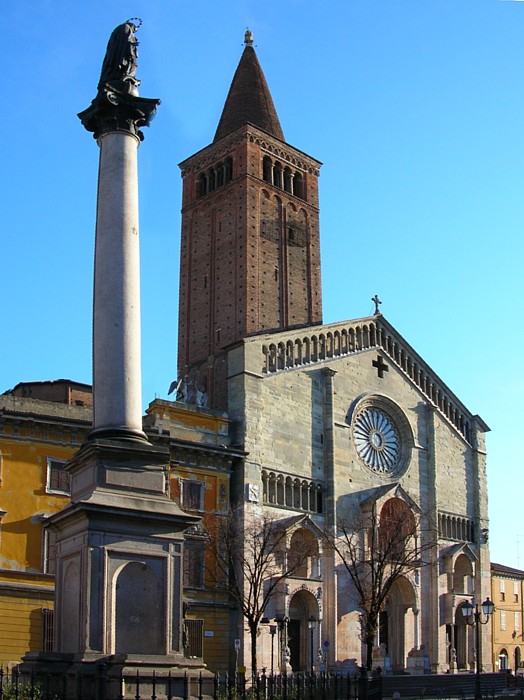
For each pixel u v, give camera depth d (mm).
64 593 32250
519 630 118125
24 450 66625
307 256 106312
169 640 31266
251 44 117250
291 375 86125
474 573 100250
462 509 101188
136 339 33875
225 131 111125
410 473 96125
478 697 58906
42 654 31250
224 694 31312
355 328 94875
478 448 105000
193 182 109750
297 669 80375
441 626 93688
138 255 34812
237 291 98625
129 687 28141
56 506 66750
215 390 88938
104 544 30922
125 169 35250
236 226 101500
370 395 93438
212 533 74188
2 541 64125
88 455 32469
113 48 37094
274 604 77812
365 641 73938
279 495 81938
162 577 31625
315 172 111562
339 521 85938
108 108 35531
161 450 33031
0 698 26766
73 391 90312
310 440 86312
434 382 102500
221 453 77250
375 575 75812
